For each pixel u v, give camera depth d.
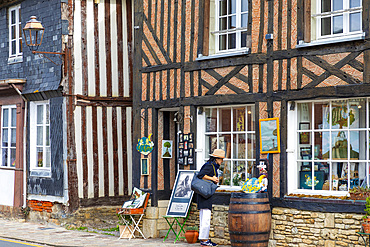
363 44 8.03
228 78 9.58
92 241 10.27
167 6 10.57
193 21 10.12
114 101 12.83
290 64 8.80
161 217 10.73
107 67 12.80
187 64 10.17
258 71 9.20
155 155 10.74
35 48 13.10
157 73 10.70
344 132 8.45
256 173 9.16
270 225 8.68
